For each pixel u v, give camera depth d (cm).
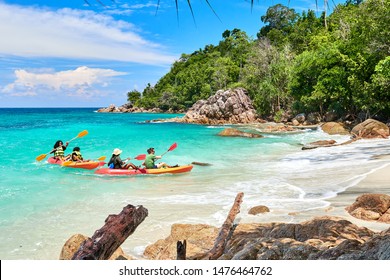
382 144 1781
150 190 1012
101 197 933
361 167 1162
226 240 541
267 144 2209
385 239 348
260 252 400
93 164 1416
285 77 4784
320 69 3569
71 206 847
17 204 867
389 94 2767
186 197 909
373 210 664
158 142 2391
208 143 2297
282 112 4616
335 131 2791
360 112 3275
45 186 1087
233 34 10650
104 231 317
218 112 5003
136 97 13262
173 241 564
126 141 2480
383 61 2628
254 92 5325
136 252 559
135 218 337
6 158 1694
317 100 3641
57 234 657
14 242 616
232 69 8119
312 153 1677
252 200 842
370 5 2892
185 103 9475
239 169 1331
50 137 2822
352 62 3052
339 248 371
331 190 898
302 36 6656
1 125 4516
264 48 6072
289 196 870
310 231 525
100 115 8912
